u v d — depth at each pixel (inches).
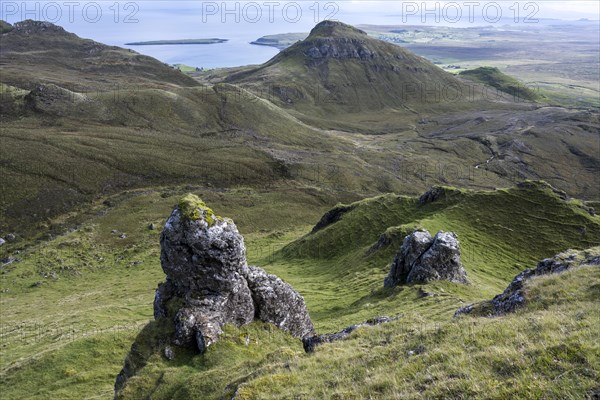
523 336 587.8
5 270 4042.8
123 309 2691.9
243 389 671.1
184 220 1223.5
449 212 3816.4
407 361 616.7
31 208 5315.0
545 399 422.6
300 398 596.7
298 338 1326.3
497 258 3218.5
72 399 1494.8
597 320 585.6
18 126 7839.6
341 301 2501.2
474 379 493.4
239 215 6023.6
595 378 431.5
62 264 4163.4
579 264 1068.5
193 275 1217.4
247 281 1301.7
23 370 1726.1
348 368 660.7
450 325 737.0
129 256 4473.4
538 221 3718.0
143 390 953.5
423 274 2165.4
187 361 1071.0
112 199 5925.2
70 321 2444.6
